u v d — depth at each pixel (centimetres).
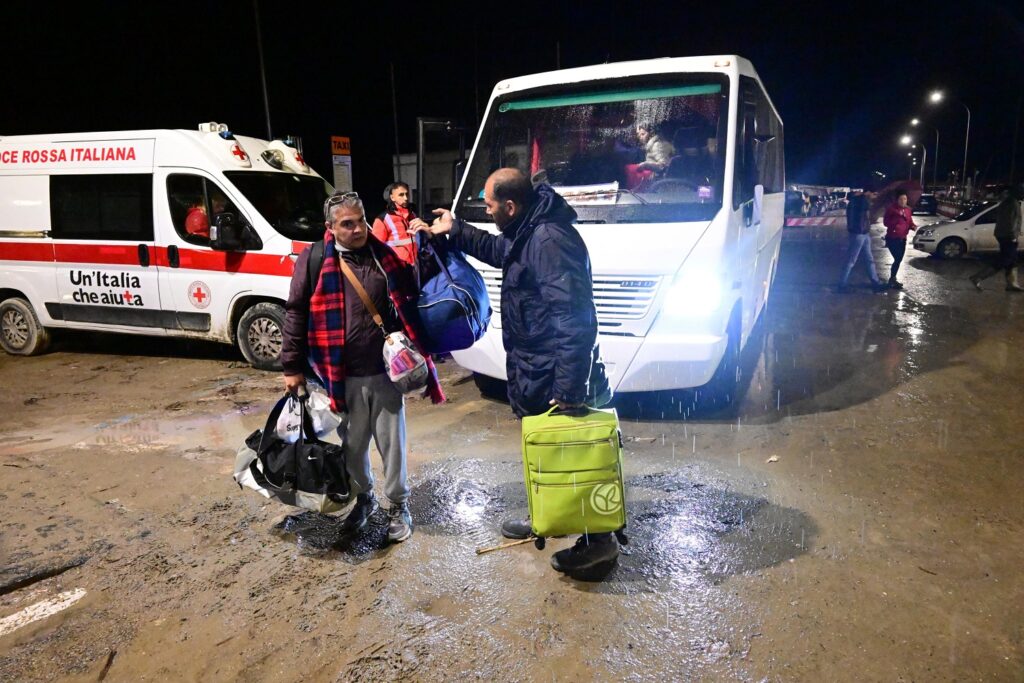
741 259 550
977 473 435
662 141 538
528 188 309
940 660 269
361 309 338
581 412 309
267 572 345
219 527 391
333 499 345
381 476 460
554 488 304
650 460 469
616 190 525
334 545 369
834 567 334
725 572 333
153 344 903
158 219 737
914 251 1827
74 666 281
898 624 291
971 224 1603
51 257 793
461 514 400
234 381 705
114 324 780
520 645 285
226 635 298
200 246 721
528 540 367
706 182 512
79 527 393
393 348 332
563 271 295
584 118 562
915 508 391
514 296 313
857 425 526
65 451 513
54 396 668
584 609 308
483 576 336
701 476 441
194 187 726
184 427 565
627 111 553
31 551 368
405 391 339
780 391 616
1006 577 322
